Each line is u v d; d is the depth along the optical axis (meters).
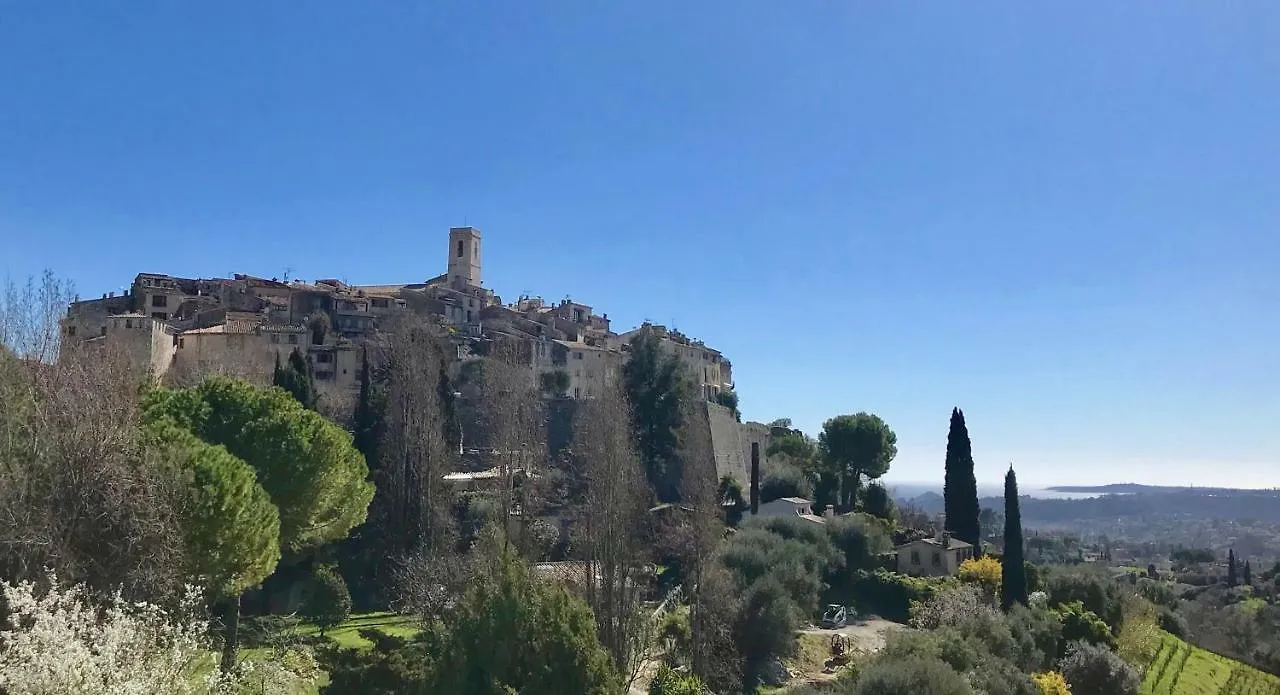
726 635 52.56
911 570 79.50
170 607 28.83
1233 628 102.38
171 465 32.72
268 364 100.69
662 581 64.81
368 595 60.69
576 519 68.69
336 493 48.34
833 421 112.25
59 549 27.20
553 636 22.27
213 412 43.81
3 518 27.30
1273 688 77.00
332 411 86.50
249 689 25.97
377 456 71.50
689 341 161.25
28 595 18.72
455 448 85.12
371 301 124.38
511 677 21.62
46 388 33.56
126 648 19.06
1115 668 53.66
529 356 118.38
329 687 27.69
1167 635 85.19
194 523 32.69
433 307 130.12
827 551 73.06
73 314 103.75
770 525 76.00
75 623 18.58
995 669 45.31
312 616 48.66
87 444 30.62
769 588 57.53
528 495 69.38
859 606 72.19
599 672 22.42
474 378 103.69
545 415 103.19
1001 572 69.81
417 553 56.38
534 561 57.50
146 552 29.86
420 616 41.66
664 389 94.69
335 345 104.31
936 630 51.97
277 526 38.09
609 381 94.31
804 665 56.19
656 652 52.50
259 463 43.12
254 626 45.28
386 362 90.44
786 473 102.88
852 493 110.25
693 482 77.69
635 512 59.97
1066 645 59.12
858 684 39.53
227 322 106.69
